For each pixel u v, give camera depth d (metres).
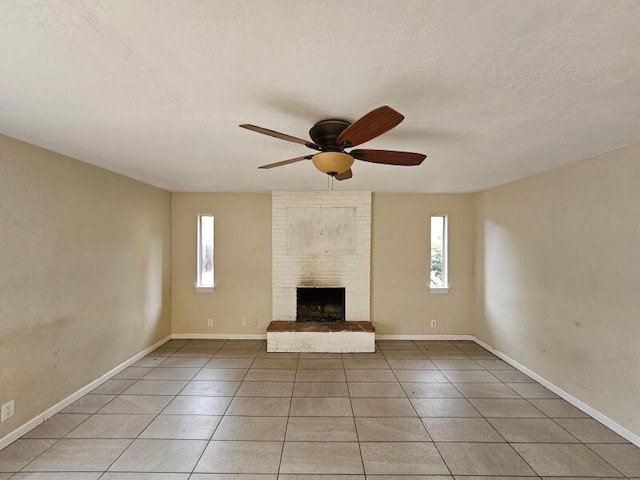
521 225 3.86
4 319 2.41
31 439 2.51
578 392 3.02
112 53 1.34
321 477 2.15
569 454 2.38
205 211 5.03
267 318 5.06
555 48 1.29
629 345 2.53
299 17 1.12
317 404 3.10
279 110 1.91
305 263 5.01
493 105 1.84
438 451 2.41
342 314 5.02
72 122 2.12
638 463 2.28
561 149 2.66
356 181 4.12
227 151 2.78
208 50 1.32
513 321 4.02
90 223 3.29
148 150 2.76
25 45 1.28
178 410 2.98
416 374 3.80
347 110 1.90
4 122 2.12
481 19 1.13
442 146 2.59
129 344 3.99
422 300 5.05
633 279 2.49
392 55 1.35
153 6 1.06
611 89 1.64
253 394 3.30
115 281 3.70
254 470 2.21
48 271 2.79
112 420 2.80
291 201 5.00
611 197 2.67
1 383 2.39
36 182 2.66
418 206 5.04
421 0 1.04
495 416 2.89
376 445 2.48
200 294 5.05
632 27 1.15
